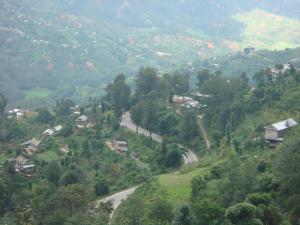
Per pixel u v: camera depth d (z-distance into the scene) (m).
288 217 99.81
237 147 188.88
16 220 115.75
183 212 111.62
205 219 106.44
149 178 195.12
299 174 107.19
